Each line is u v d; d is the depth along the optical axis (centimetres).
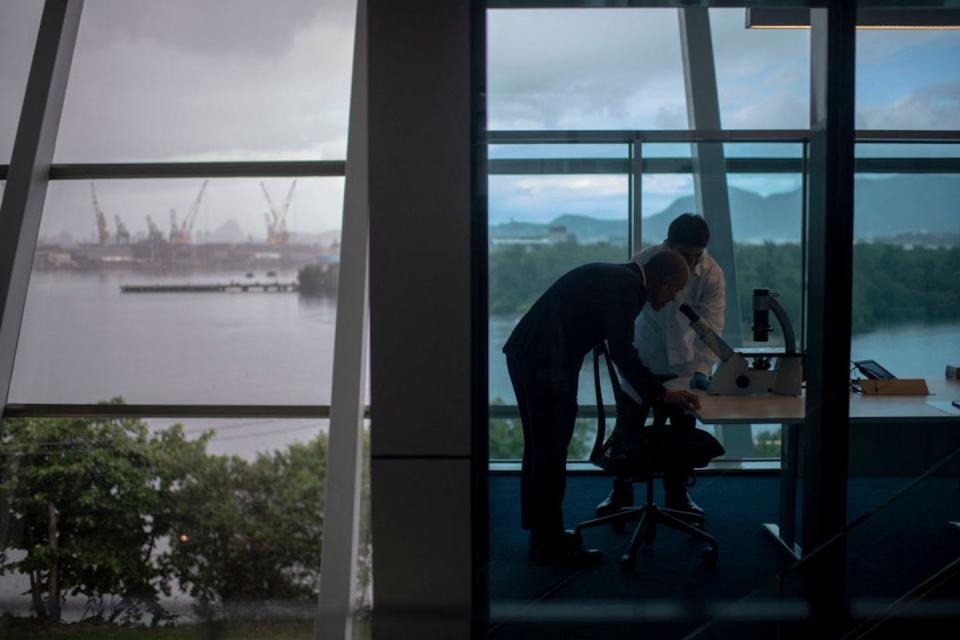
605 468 383
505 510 380
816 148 377
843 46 367
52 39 463
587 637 385
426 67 354
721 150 379
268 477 496
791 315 384
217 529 493
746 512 385
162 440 482
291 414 452
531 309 376
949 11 366
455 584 375
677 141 378
